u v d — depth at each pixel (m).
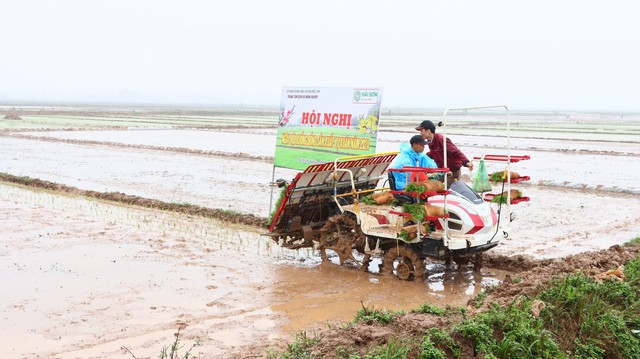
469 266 12.31
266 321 9.05
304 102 13.31
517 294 9.16
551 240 14.39
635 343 8.16
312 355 7.15
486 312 8.21
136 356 7.69
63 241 13.52
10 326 8.63
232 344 8.12
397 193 10.77
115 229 14.89
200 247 13.41
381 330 7.64
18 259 11.98
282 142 13.73
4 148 34.44
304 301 10.01
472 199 11.10
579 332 8.26
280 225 12.47
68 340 8.19
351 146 12.57
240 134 51.06
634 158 34.06
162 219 16.25
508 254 12.98
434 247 10.69
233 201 18.84
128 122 69.31
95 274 11.15
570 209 18.42
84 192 19.98
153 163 28.48
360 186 12.93
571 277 9.27
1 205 17.72
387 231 11.24
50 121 66.38
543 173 26.95
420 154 11.39
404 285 11.00
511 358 7.34
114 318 9.01
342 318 9.21
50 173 24.58
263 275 11.48
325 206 12.83
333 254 13.19
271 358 7.40
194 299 9.96
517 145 42.12
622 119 131.00
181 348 7.93
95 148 35.41
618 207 18.86
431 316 8.14
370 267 12.32
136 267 11.69
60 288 10.30
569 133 59.62
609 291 9.09
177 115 102.06
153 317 9.09
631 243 13.17
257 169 26.88
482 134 55.69
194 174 24.92
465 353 7.35
